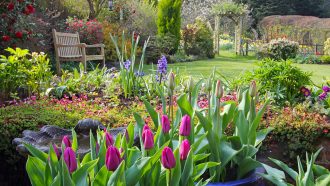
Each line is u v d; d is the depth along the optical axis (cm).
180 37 1529
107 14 1426
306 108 403
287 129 348
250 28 2464
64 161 140
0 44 651
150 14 1553
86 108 396
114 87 481
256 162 233
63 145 158
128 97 462
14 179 343
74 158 149
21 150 259
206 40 1617
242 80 475
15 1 633
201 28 1627
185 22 2044
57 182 138
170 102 237
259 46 1644
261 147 352
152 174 163
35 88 493
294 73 441
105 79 528
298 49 1596
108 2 1379
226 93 473
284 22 2402
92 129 287
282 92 440
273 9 2722
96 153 171
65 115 361
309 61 1450
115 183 138
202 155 199
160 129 188
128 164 166
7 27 645
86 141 271
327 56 1454
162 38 1402
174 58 1395
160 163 166
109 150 142
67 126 344
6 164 342
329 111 399
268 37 2044
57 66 849
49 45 945
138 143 245
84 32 1073
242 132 240
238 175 240
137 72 483
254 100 239
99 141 177
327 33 1931
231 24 2342
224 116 246
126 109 399
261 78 448
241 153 240
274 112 388
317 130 346
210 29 1822
